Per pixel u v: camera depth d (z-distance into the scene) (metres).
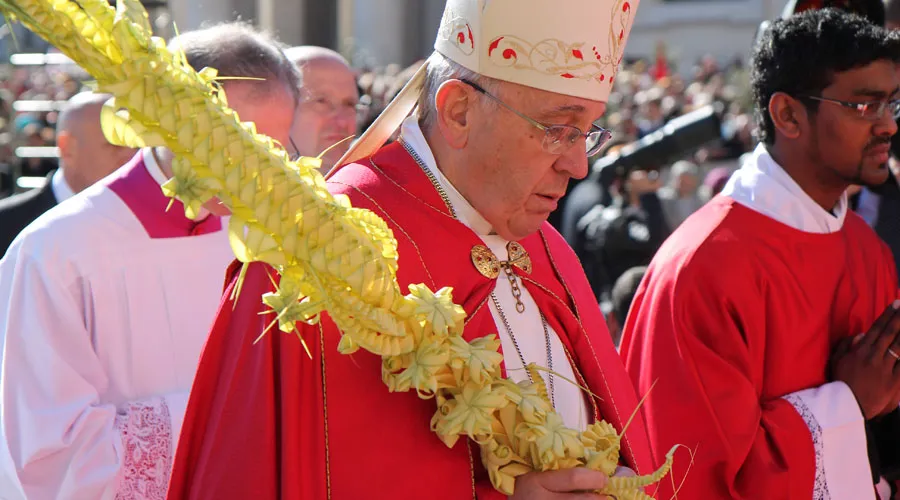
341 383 4.28
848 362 6.28
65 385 5.46
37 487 5.38
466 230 4.73
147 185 5.94
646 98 32.41
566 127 4.41
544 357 4.94
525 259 4.98
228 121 3.39
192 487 4.31
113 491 5.33
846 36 6.18
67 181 7.66
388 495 4.23
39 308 5.57
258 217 3.46
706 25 57.25
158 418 5.54
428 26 48.12
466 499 4.32
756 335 6.16
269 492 4.17
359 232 3.76
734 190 6.59
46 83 23.91
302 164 3.67
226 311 4.45
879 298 6.80
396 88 10.60
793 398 6.16
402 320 3.97
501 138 4.46
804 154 6.40
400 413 4.30
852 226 6.86
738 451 5.93
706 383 6.06
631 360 6.46
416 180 4.74
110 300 5.75
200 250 5.96
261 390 4.24
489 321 4.72
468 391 4.11
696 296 6.23
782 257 6.31
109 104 3.25
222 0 34.50
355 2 45.69
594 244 13.48
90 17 3.12
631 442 5.14
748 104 32.62
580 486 4.08
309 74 7.80
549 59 4.35
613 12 4.48
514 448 4.19
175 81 3.28
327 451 4.24
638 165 14.19
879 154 6.29
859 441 6.11
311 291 3.69
